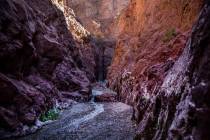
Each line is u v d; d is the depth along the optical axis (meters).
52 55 22.67
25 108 15.34
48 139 12.99
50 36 23.58
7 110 13.91
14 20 16.28
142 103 14.12
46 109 18.00
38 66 20.81
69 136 13.33
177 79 8.99
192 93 6.48
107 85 38.97
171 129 7.26
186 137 6.31
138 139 11.28
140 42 26.38
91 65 43.50
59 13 28.84
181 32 17.06
